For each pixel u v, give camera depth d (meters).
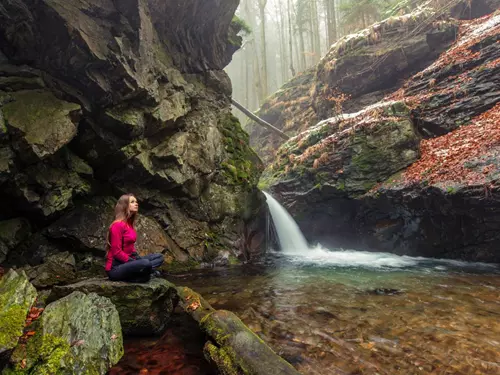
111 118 6.83
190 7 9.66
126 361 2.95
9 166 5.29
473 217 7.96
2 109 5.34
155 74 8.02
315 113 20.62
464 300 4.69
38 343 2.64
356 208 11.33
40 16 5.71
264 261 9.21
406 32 15.38
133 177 7.76
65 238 6.42
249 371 2.54
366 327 3.69
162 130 8.34
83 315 3.05
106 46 6.40
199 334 3.61
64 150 6.56
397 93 13.68
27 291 3.14
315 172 12.43
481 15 14.91
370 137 11.40
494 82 10.30
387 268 7.74
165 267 7.24
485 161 8.12
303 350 3.13
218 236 9.24
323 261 9.09
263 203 11.50
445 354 3.01
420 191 8.91
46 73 6.17
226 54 12.57
